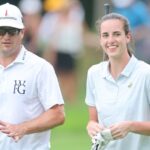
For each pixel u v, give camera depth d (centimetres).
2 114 1678
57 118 1686
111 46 1644
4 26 1647
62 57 3797
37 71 1683
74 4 3809
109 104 1661
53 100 1681
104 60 1709
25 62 1686
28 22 3859
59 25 3788
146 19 3744
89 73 1705
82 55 3906
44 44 3822
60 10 3784
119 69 1666
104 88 1678
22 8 3888
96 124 1652
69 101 3719
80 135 2881
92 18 4441
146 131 1619
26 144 1684
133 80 1656
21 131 1652
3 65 1688
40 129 1672
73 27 3791
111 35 1641
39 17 3859
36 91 1688
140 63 1666
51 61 3809
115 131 1602
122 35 1644
